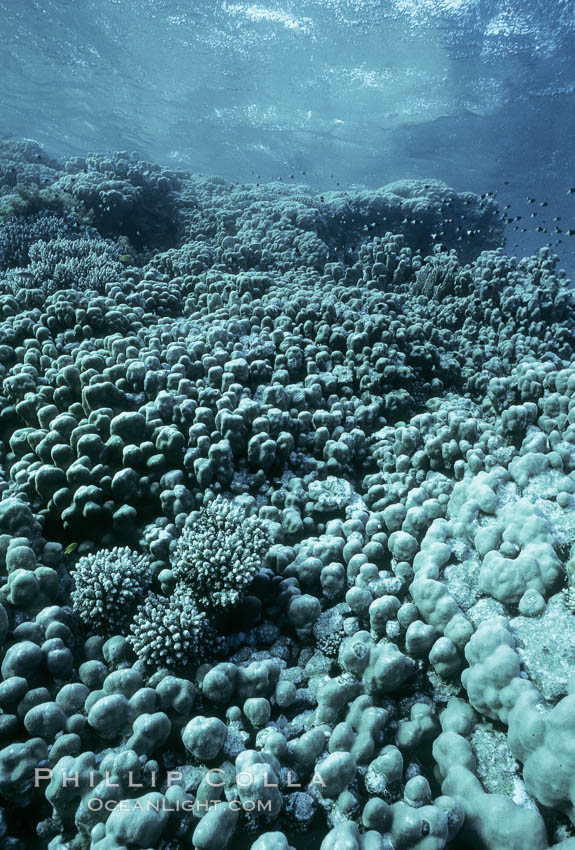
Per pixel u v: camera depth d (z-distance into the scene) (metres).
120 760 2.38
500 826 2.31
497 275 9.39
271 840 2.17
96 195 12.82
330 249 14.25
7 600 3.02
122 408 4.75
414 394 6.66
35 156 17.97
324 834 2.49
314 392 5.43
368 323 6.55
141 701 2.61
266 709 2.70
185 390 4.85
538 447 4.63
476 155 39.34
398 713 2.98
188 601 3.08
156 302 7.64
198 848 2.16
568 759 2.22
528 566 3.14
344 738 2.65
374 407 5.59
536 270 9.72
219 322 6.54
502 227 17.00
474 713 2.87
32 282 7.73
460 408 6.11
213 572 3.15
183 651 2.94
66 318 6.20
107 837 2.15
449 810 2.35
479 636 2.79
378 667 2.87
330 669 3.20
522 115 33.53
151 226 13.94
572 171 39.88
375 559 3.77
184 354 5.50
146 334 6.24
